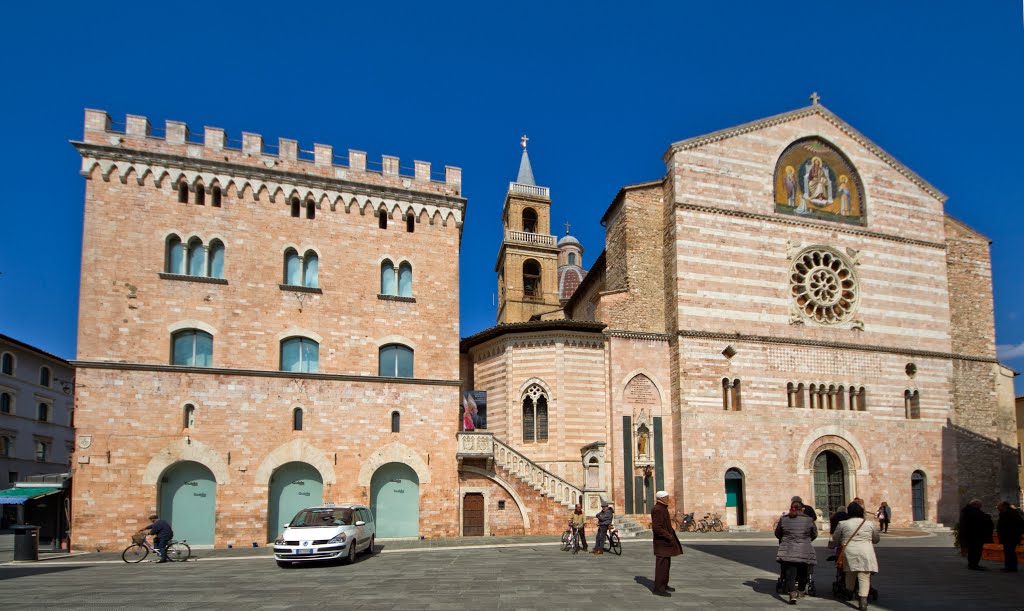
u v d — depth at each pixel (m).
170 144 36.06
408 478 36.94
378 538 35.75
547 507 37.72
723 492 43.16
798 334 46.78
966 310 52.50
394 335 37.94
